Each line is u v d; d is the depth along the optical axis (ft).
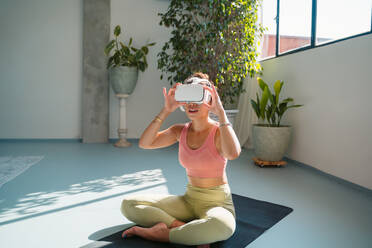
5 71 17.22
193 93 4.99
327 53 10.27
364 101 8.65
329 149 10.21
